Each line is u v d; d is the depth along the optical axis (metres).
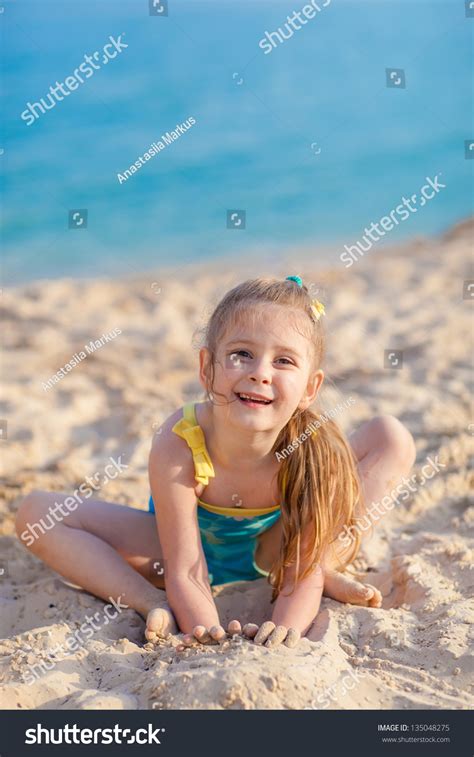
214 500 2.47
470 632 2.20
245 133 11.77
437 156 11.16
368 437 2.75
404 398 4.35
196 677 1.89
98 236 8.61
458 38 15.15
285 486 2.41
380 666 2.08
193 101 12.53
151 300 6.70
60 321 6.14
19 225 8.83
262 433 2.27
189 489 2.40
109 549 2.58
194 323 6.07
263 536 2.64
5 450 3.88
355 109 12.75
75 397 4.61
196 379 4.91
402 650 2.17
